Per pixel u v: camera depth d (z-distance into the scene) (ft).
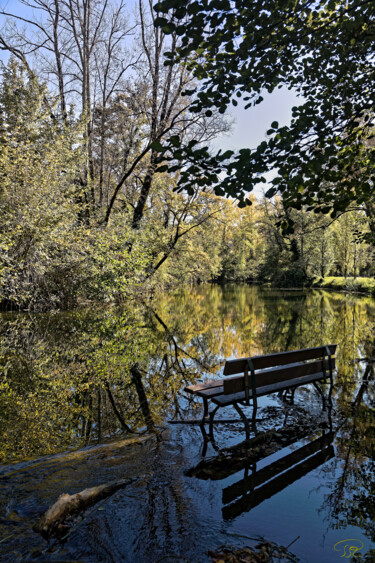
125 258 63.98
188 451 12.59
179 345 34.01
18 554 7.55
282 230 10.73
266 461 11.80
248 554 7.52
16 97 57.11
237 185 9.08
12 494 9.84
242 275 202.08
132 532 8.26
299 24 10.50
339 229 120.26
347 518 8.75
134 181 87.25
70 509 8.87
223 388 14.17
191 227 81.66
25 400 19.01
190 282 161.89
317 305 71.61
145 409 17.49
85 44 72.90
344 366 24.61
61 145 54.80
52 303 55.31
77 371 24.90
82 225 54.95
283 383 16.19
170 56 9.75
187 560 7.39
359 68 12.14
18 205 43.39
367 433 13.97
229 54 10.02
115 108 75.97
